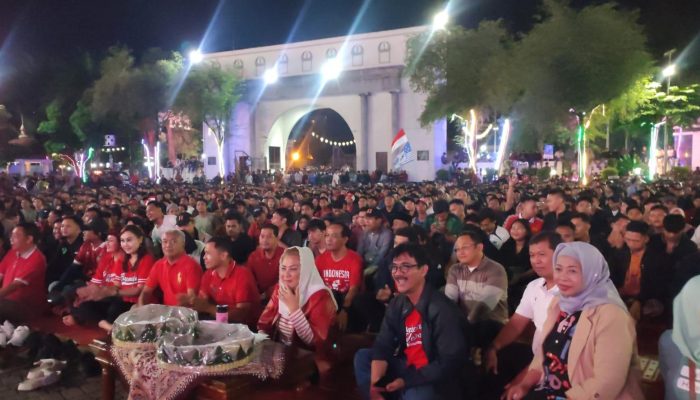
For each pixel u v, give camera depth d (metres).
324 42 42.69
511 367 4.96
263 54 44.72
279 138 46.78
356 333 6.39
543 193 15.39
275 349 4.83
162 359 4.33
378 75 40.59
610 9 23.86
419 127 39.91
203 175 42.88
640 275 6.74
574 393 3.39
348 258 7.01
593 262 3.53
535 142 34.50
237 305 6.08
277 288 5.68
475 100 29.78
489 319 5.27
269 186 25.48
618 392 3.33
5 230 10.76
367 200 13.38
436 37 31.72
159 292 6.84
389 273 6.62
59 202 15.23
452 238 8.50
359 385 4.74
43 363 6.52
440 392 4.29
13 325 7.30
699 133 45.25
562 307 3.64
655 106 34.38
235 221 9.12
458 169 37.53
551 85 22.88
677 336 3.27
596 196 13.35
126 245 7.08
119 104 39.47
